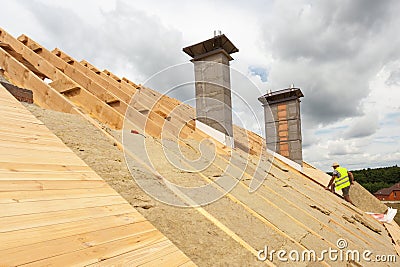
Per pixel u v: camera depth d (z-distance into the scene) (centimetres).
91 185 209
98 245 145
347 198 981
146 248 159
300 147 1244
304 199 583
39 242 131
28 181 178
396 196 5681
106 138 396
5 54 576
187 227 246
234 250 237
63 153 242
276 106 1305
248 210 351
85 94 575
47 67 658
